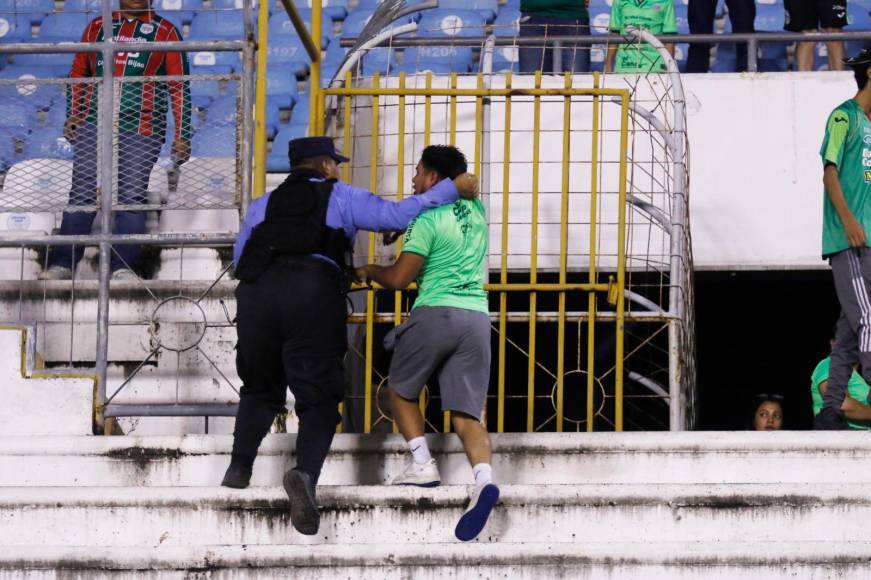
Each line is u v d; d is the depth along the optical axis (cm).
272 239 1827
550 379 3266
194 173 2403
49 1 4297
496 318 2242
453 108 2270
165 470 1967
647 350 2989
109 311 2231
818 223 2817
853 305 2141
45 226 2733
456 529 1720
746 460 1923
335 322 1825
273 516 1800
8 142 2395
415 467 1838
